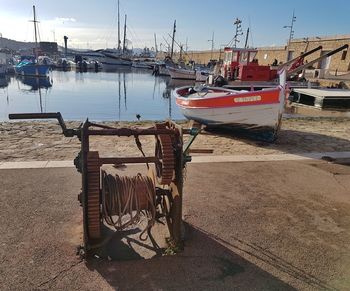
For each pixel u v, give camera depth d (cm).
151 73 6681
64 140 884
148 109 2262
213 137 1015
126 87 3806
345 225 477
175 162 402
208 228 452
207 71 4838
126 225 400
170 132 402
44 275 351
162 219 477
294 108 1917
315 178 657
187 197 541
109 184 383
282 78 925
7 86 3781
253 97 920
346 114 1742
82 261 374
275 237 438
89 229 376
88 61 8325
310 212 512
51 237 417
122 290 335
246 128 988
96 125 423
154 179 434
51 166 654
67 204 502
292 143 957
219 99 987
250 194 567
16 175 606
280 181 633
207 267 373
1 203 498
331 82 2866
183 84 4469
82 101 2627
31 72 5122
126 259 386
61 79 4847
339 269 379
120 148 828
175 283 347
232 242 422
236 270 371
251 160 750
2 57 6650
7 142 848
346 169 718
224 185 600
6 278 344
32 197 521
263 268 375
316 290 345
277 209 517
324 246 422
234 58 2322
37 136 922
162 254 398
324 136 1062
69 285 339
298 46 4778
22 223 446
